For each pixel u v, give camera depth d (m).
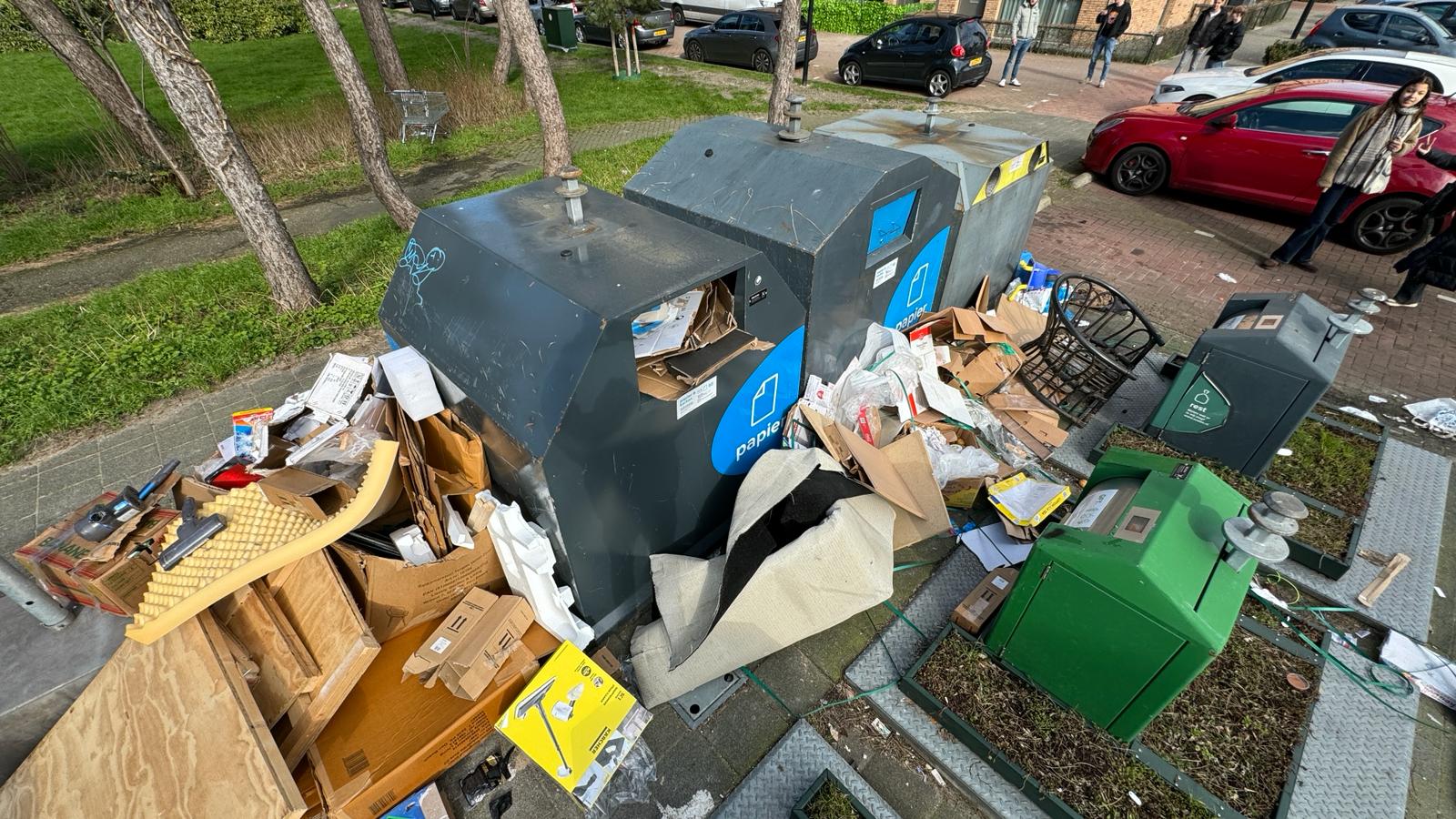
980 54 11.45
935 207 3.66
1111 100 11.31
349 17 24.44
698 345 2.56
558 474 2.14
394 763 2.10
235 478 2.80
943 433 3.61
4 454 3.81
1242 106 6.65
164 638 2.18
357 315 5.02
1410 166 5.73
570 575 2.52
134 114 7.77
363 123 5.84
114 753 2.06
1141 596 1.93
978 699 2.48
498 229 2.74
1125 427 3.81
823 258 2.97
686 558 2.77
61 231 7.14
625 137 9.62
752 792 2.32
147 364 4.51
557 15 15.41
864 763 2.42
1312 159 6.23
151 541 2.45
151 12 3.85
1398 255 6.07
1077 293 4.87
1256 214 7.07
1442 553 3.19
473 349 2.39
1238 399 3.36
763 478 2.66
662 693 2.49
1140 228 6.75
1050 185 7.90
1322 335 3.22
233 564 2.18
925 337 3.93
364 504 2.26
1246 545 1.88
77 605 2.49
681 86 12.25
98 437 4.00
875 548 2.61
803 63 13.66
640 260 2.45
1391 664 2.67
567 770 2.20
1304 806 2.24
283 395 4.33
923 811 2.29
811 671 2.71
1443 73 7.11
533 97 6.83
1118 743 2.35
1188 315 5.18
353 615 2.21
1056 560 2.10
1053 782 2.24
